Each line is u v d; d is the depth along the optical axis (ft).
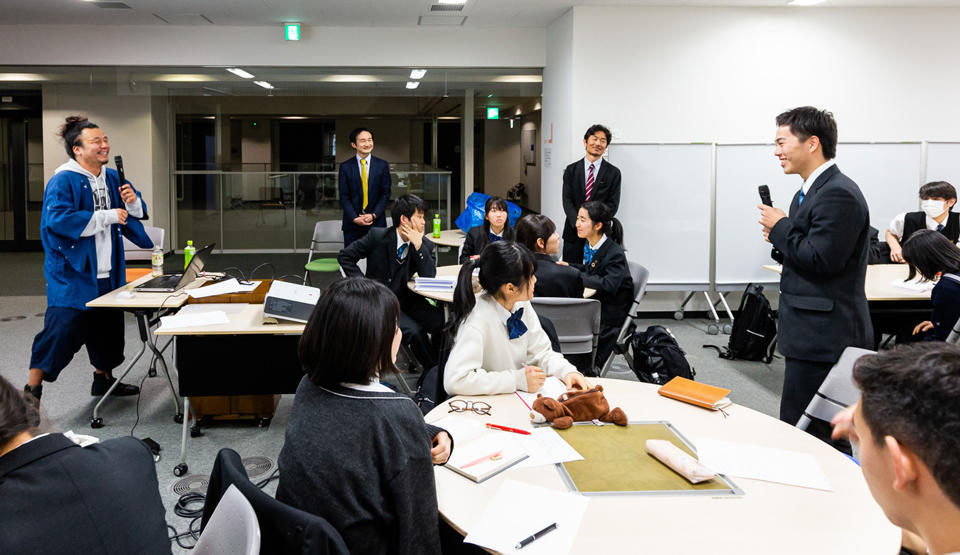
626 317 14.06
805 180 9.08
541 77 25.53
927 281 14.62
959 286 11.30
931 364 2.49
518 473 5.80
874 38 21.80
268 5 21.61
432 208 33.27
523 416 7.14
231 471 4.99
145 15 22.91
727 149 21.58
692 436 6.58
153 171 32.73
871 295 13.99
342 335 5.03
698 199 21.72
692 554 4.56
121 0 21.02
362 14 22.81
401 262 14.61
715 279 21.93
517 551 4.61
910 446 2.42
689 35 21.75
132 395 14.57
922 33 21.80
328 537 4.21
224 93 25.26
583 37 21.68
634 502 5.28
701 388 7.69
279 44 24.70
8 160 34.55
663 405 7.46
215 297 13.32
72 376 15.79
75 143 13.11
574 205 20.66
